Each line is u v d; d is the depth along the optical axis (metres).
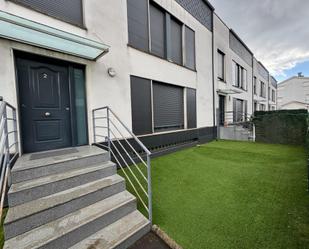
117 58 4.21
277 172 4.01
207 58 8.21
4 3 2.65
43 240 1.59
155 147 5.36
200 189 3.19
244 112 12.95
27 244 1.54
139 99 4.84
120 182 2.51
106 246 1.74
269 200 2.73
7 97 2.67
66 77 3.49
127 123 4.45
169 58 6.00
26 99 3.01
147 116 5.10
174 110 6.39
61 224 1.80
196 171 4.16
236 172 4.06
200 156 5.54
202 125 7.86
